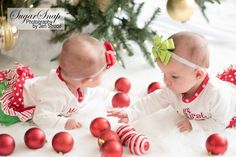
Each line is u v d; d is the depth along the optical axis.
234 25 2.48
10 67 2.00
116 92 1.82
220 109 1.53
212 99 1.51
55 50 2.15
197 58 1.45
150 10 2.62
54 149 1.46
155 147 1.49
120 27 1.97
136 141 1.44
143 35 1.94
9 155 1.45
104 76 1.97
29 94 1.60
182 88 1.50
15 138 1.54
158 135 1.55
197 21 2.52
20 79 1.62
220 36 2.36
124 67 1.98
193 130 1.57
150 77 1.98
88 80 1.51
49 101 1.55
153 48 1.48
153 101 1.64
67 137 1.44
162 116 1.66
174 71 1.46
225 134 1.58
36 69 2.01
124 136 1.48
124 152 1.47
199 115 1.58
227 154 1.47
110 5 1.78
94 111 1.69
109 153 1.38
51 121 1.56
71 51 1.47
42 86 1.57
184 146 1.50
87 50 1.47
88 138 1.54
